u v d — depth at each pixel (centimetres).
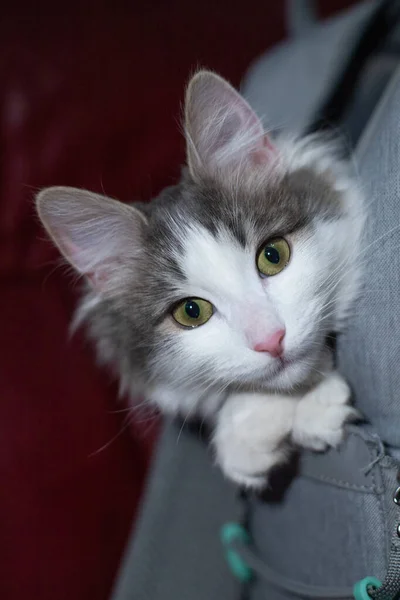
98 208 38
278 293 35
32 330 58
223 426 37
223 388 36
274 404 35
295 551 35
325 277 35
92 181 58
